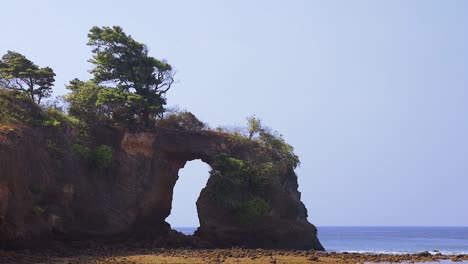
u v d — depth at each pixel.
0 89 59.84
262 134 78.31
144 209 69.69
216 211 71.25
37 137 57.16
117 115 70.75
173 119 76.00
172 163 74.94
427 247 106.81
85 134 65.62
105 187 65.00
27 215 53.34
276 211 74.44
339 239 169.75
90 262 45.97
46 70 68.31
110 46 74.12
